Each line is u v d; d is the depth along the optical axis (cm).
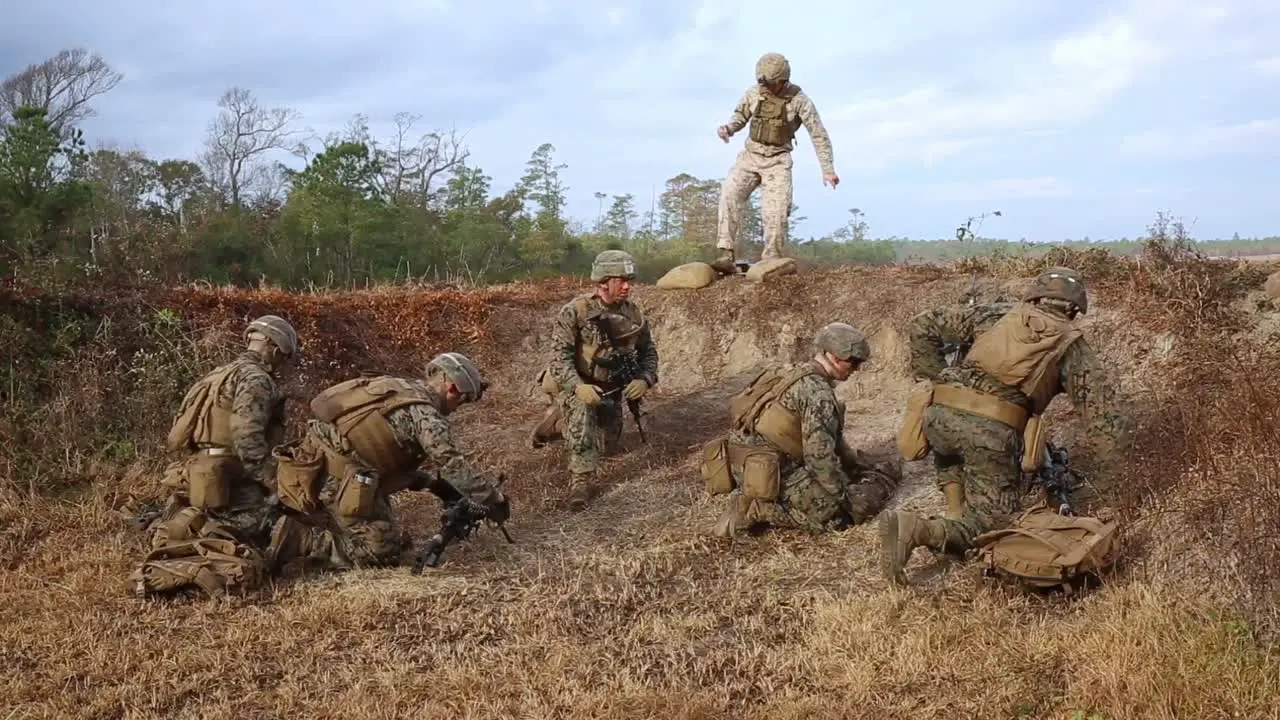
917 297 850
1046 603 452
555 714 393
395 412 543
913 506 589
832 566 533
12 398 751
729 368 934
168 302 888
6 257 959
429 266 1995
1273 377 562
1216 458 493
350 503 539
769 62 968
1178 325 662
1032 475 519
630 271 724
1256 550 411
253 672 440
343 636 476
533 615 493
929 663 412
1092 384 488
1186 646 377
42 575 562
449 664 441
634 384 740
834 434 576
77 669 443
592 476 700
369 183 2170
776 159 1010
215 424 550
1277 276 673
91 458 729
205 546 531
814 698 394
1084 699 366
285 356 581
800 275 965
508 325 1062
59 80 2789
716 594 509
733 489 593
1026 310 496
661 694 402
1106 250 809
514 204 2570
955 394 504
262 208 2331
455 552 593
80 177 1714
